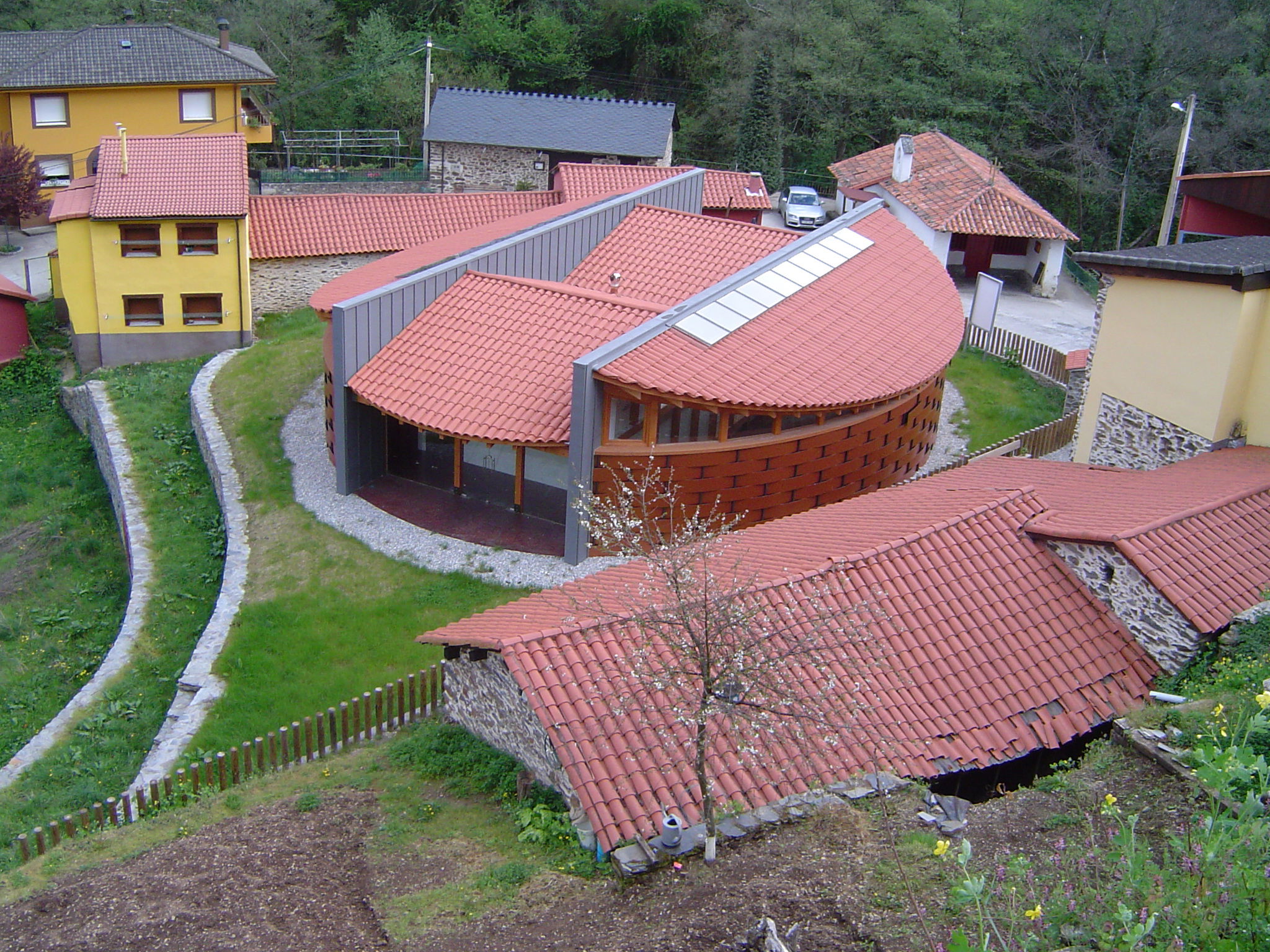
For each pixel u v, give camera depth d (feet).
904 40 207.41
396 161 204.64
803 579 51.29
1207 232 103.60
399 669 67.26
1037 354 106.83
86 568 93.15
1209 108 187.62
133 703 68.59
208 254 120.98
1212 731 41.91
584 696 44.88
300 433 96.48
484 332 82.74
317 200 138.41
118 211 116.88
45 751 64.44
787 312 83.25
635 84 220.84
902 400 84.48
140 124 167.22
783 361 77.30
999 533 56.13
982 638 50.88
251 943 38.68
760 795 42.78
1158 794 40.78
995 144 198.39
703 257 98.48
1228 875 28.89
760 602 48.19
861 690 47.29
